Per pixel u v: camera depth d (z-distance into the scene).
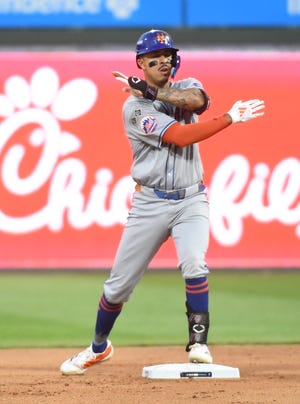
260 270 62.09
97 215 61.41
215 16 62.25
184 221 25.50
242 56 62.22
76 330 40.03
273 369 28.64
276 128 62.34
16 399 22.77
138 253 25.88
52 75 61.06
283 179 62.38
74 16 61.62
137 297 50.84
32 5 61.38
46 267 61.25
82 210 61.38
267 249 62.19
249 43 62.50
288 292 53.16
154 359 31.66
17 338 37.75
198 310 25.73
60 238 61.28
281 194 62.28
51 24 61.41
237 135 61.97
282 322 42.41
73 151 61.25
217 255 61.97
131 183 61.53
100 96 61.50
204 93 25.03
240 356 32.12
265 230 62.16
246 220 62.03
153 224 25.58
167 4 61.88
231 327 40.84
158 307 47.19
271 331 39.72
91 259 61.50
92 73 61.47
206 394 23.09
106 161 61.47
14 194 60.75
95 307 47.00
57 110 61.06
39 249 61.19
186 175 25.39
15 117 60.62
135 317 43.97
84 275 60.28
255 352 33.19
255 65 62.34
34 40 61.38
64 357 32.25
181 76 61.75
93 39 61.72
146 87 24.81
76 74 61.31
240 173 61.94
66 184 61.25
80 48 61.72
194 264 25.39
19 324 41.78
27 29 61.38
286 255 62.38
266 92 62.34
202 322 25.72
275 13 62.56
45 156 60.94
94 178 61.41
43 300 49.38
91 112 61.38
